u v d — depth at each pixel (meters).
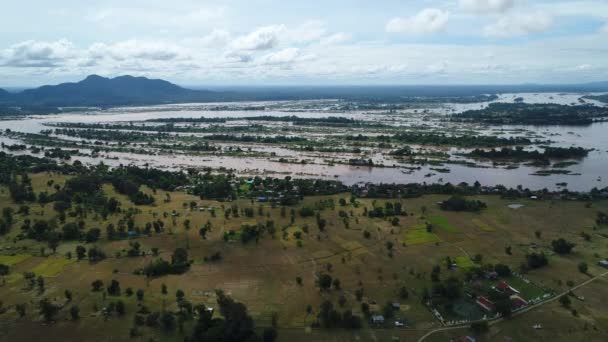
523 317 127.19
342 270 157.25
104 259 167.25
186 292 141.62
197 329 115.81
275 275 153.75
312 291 142.50
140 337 118.19
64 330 121.69
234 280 150.12
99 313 129.38
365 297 138.38
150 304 134.00
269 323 124.56
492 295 134.75
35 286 145.88
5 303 135.12
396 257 168.38
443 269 157.88
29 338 118.44
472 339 115.81
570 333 119.75
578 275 153.00
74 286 145.88
